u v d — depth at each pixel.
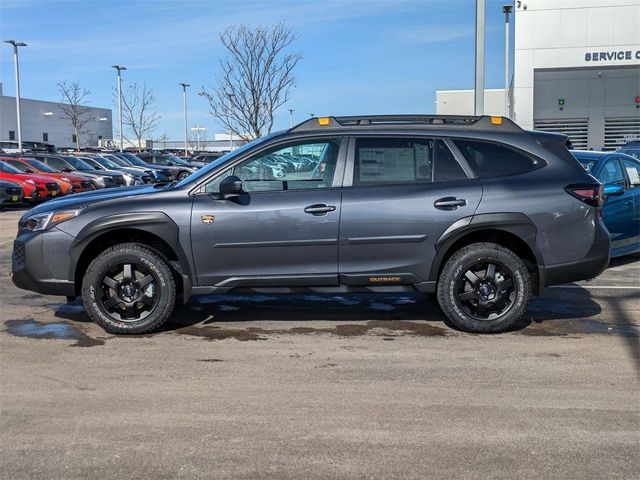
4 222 17.11
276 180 6.02
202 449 3.85
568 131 28.47
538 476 3.53
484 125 6.20
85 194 6.57
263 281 5.99
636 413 4.35
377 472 3.58
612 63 26.31
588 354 5.56
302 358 5.49
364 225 5.88
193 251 5.94
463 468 3.62
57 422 4.23
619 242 9.47
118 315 6.12
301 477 3.54
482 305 6.05
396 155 6.04
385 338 6.05
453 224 5.88
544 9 26.52
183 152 58.03
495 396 4.64
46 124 65.88
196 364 5.34
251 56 20.59
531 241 5.93
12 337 6.09
